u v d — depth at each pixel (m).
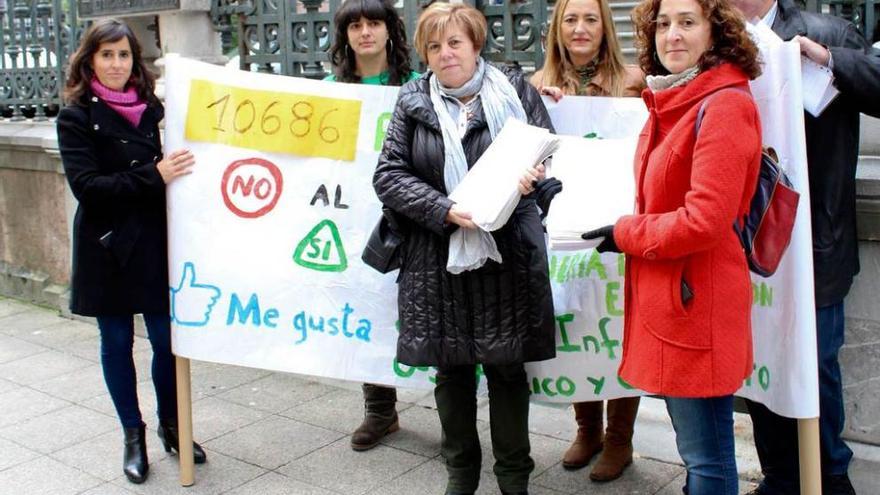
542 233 3.28
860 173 3.52
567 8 3.64
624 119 3.56
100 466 4.11
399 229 3.32
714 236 2.50
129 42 3.76
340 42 4.09
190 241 3.79
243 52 5.14
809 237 2.87
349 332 3.80
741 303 2.65
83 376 5.26
